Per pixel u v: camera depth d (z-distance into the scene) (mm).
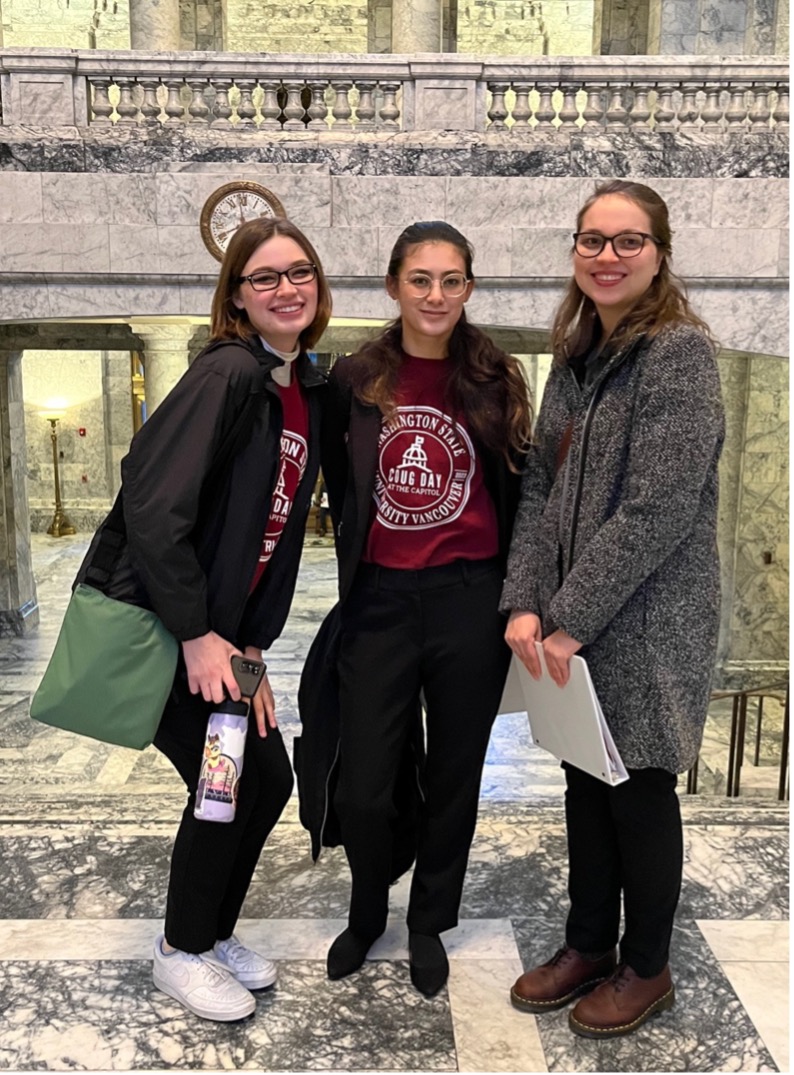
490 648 2596
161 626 2322
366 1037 2498
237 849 2510
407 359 2535
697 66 7719
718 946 2883
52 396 20250
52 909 3080
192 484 2199
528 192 7684
